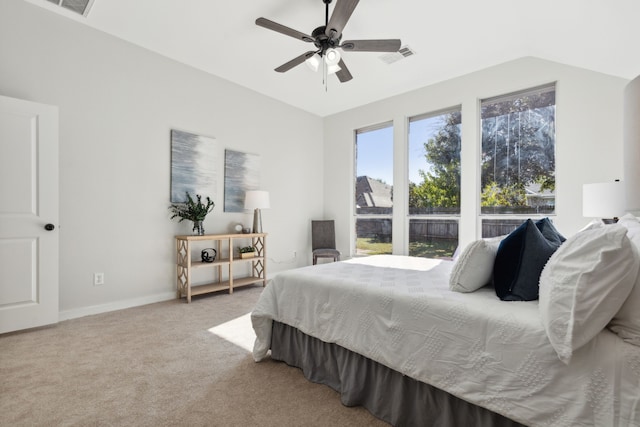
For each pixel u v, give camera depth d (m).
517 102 3.68
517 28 2.89
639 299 1.01
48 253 2.64
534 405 1.08
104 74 3.10
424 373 1.36
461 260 1.60
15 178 2.50
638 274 1.02
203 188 3.90
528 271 1.43
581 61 3.01
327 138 5.51
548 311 1.09
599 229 1.12
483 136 3.92
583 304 1.01
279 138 4.85
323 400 1.67
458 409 1.32
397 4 2.62
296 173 5.12
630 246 1.01
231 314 3.05
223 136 4.13
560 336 1.03
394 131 4.64
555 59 3.25
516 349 1.15
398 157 4.61
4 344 2.30
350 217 5.21
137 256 3.34
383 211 4.89
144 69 3.38
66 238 2.88
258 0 2.62
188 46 3.35
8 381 1.80
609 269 1.01
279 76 4.07
